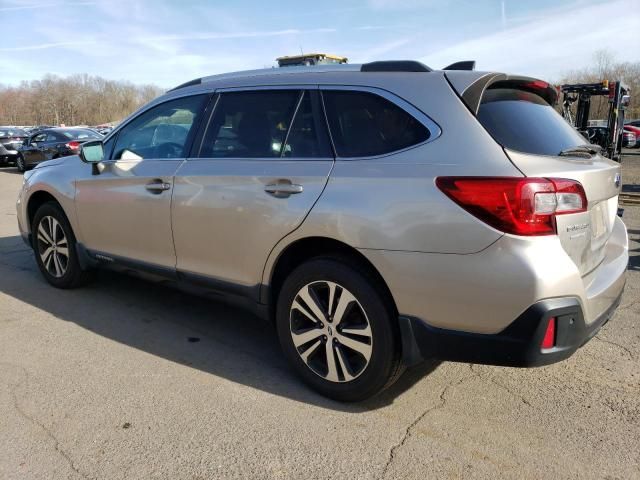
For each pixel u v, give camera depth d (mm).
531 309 2359
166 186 3645
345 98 3008
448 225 2482
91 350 3664
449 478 2389
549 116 3098
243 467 2459
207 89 3695
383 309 2746
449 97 2709
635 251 6367
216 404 2984
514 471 2434
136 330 4027
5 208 10031
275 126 3242
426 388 3176
